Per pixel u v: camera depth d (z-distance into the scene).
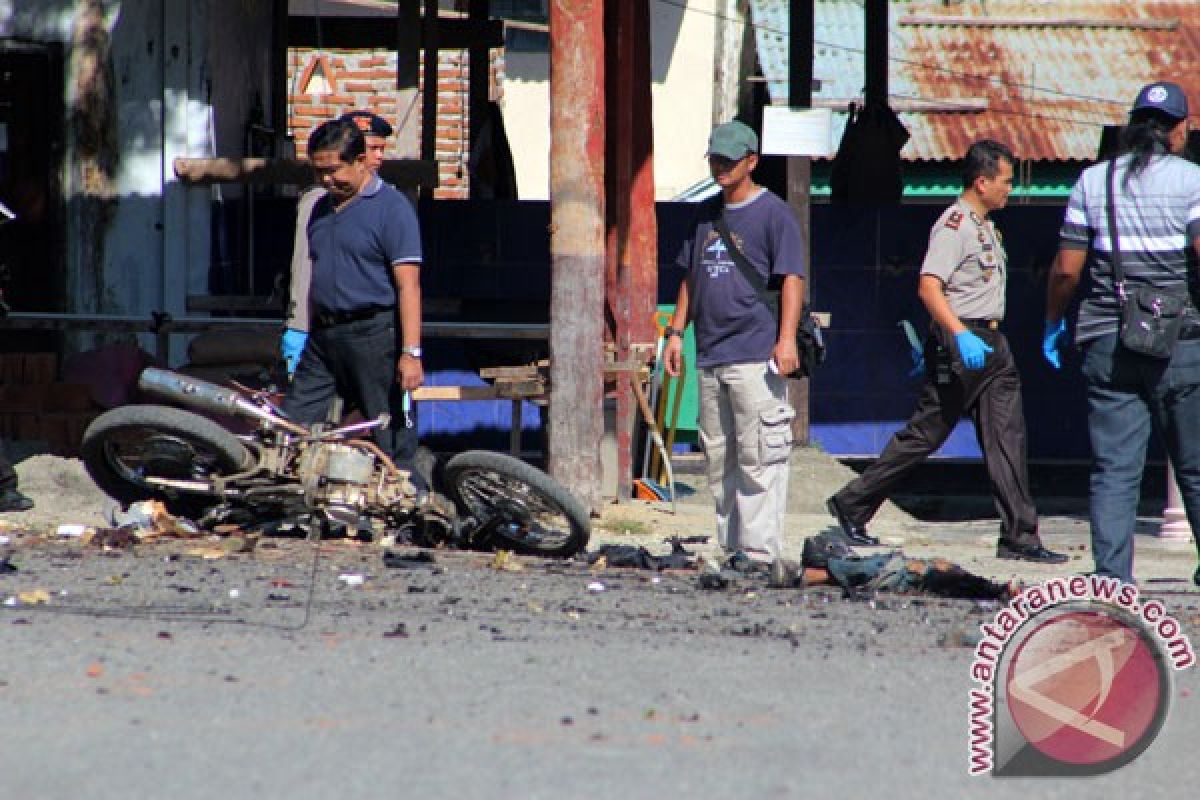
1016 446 35.09
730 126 31.05
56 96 53.03
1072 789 15.28
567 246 38.97
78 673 18.80
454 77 86.88
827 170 79.56
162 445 31.62
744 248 31.12
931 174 80.56
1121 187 26.89
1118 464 27.33
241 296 56.03
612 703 18.02
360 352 31.80
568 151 38.78
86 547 30.08
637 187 51.53
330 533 31.91
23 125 53.00
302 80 86.12
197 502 32.84
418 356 31.78
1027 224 58.25
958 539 40.53
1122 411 27.25
